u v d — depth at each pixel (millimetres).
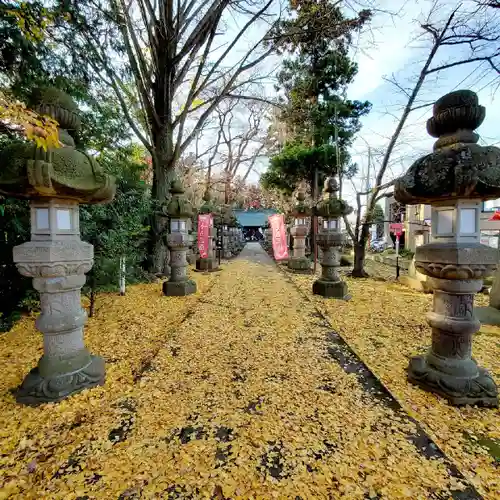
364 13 6465
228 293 6098
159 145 7391
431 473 1558
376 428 1917
